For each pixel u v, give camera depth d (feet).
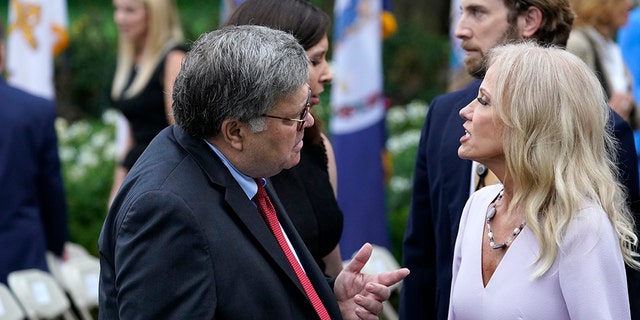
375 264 16.56
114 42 39.88
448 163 11.07
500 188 9.43
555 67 8.60
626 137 10.66
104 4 46.03
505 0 11.01
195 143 8.43
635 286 10.75
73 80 39.50
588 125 8.56
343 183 20.95
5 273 16.62
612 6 17.39
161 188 8.03
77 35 39.83
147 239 7.91
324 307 8.93
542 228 8.50
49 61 22.58
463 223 9.57
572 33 17.33
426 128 11.71
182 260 7.90
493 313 8.67
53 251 17.71
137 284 7.87
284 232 9.28
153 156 8.45
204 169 8.34
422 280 11.85
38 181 17.20
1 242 16.62
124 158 18.79
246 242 8.30
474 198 9.55
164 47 18.28
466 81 20.06
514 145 8.57
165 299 7.86
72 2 46.16
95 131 30.71
